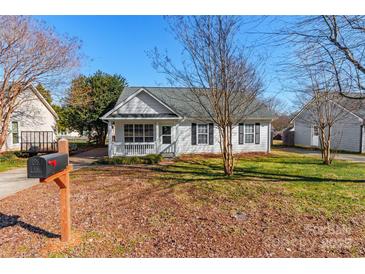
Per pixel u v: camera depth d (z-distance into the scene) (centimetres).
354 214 467
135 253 323
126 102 1466
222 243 350
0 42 1169
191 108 1595
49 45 1300
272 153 1652
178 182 761
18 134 1775
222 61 773
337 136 1900
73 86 1645
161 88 1822
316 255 318
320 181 764
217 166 1107
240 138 1625
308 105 1256
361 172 926
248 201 556
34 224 419
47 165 273
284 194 612
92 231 390
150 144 1469
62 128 2673
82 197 590
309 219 444
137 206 523
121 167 1084
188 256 316
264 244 347
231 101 862
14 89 1316
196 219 445
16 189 670
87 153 1750
